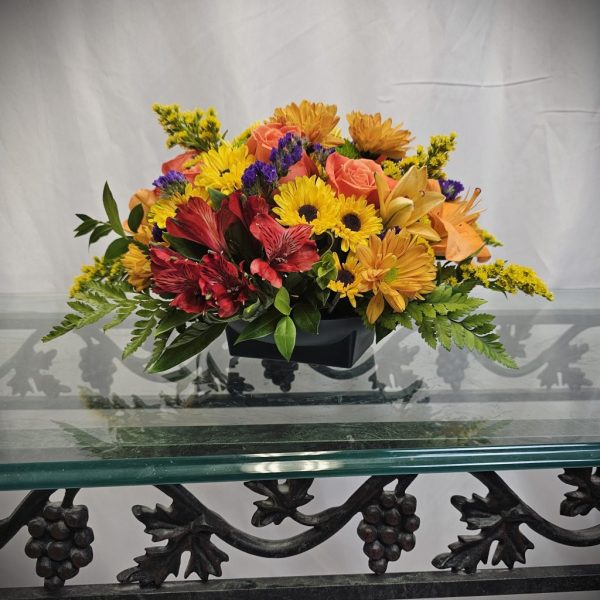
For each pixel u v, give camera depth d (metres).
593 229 1.31
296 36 1.18
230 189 0.63
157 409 0.64
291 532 1.33
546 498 1.35
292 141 0.63
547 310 0.99
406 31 1.18
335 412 0.64
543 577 0.72
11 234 1.25
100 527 1.29
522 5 1.19
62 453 0.55
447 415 0.63
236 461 0.55
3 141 1.20
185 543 0.67
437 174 0.75
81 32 1.16
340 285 0.59
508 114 1.24
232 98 1.20
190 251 0.60
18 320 0.91
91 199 1.25
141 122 1.21
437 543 1.35
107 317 0.93
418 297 0.65
